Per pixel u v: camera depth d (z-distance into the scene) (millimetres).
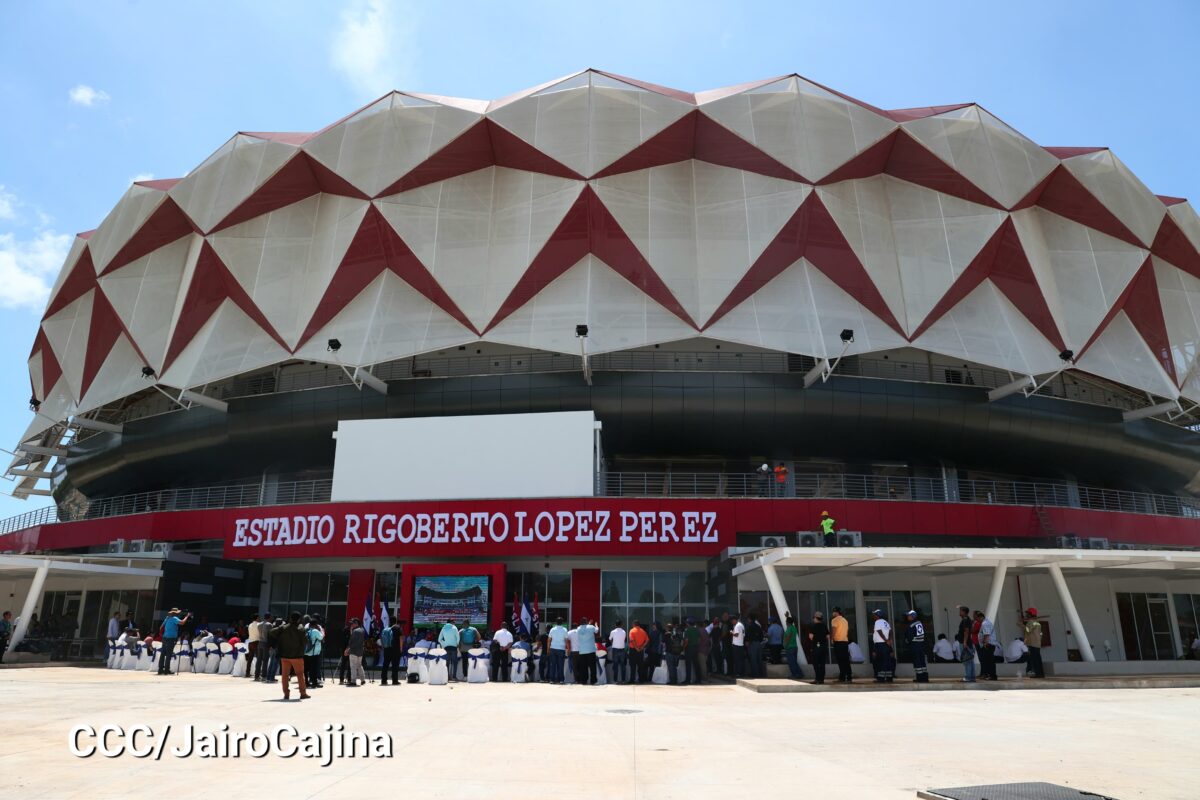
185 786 6957
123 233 38062
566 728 10969
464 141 33844
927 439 35062
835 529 28094
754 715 12711
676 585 28797
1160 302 37000
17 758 8305
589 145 33000
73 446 45094
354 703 14562
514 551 27266
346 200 34906
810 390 33344
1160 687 19047
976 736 10000
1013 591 29000
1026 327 34094
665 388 33125
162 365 35500
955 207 34750
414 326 32781
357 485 28797
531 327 32000
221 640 24609
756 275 32656
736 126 33375
